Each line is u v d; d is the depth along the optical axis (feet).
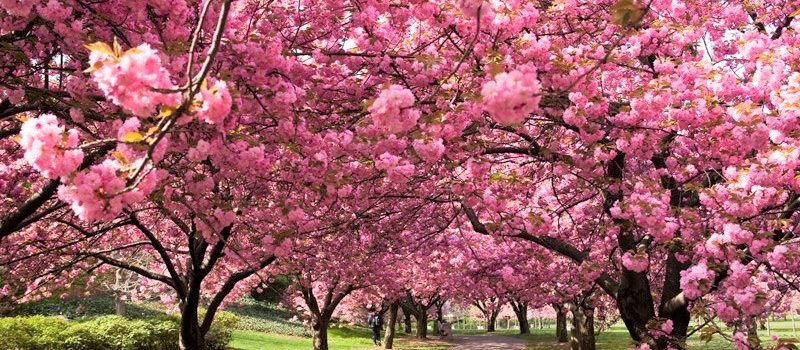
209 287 56.85
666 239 20.20
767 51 22.09
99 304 78.54
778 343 17.99
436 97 18.61
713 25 28.45
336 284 59.11
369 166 20.35
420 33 22.44
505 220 22.62
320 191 19.19
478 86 18.28
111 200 9.39
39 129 9.09
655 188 20.88
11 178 27.35
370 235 39.81
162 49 14.11
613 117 21.33
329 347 92.89
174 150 14.98
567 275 47.03
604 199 27.07
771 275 28.14
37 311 69.87
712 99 19.56
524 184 22.95
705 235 21.24
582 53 21.80
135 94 8.42
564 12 23.11
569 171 23.82
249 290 65.87
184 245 44.11
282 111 16.84
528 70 11.21
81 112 15.52
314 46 21.40
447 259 54.03
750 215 19.65
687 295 19.43
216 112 8.79
